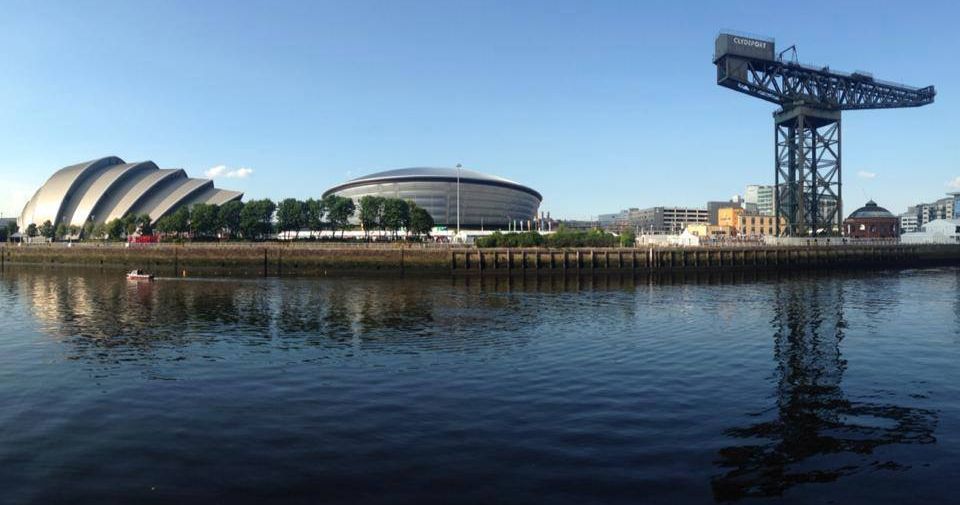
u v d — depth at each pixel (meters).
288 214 164.62
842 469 18.94
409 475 18.25
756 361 34.91
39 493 17.27
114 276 111.56
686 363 34.31
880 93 134.12
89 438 21.97
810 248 133.62
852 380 30.44
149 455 20.19
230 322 51.62
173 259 127.75
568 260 118.19
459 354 37.16
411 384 29.58
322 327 48.53
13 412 25.41
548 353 37.34
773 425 23.16
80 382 30.59
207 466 19.17
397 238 167.12
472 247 120.00
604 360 35.16
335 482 17.83
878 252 142.50
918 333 44.81
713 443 21.08
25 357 37.06
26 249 146.25
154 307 62.69
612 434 21.92
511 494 16.89
